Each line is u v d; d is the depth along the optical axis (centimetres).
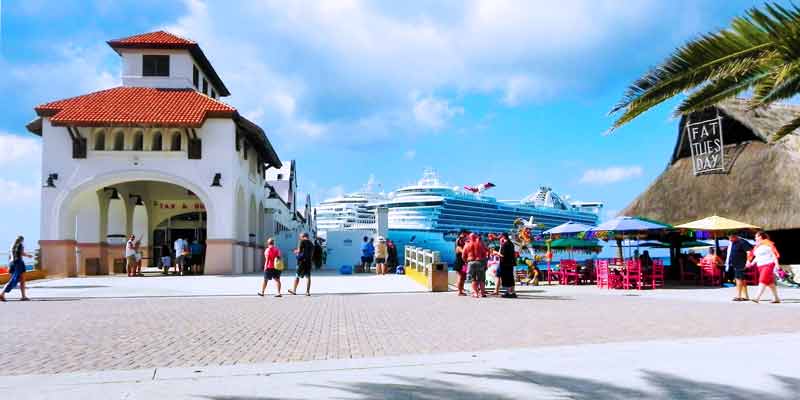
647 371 636
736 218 2605
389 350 809
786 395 535
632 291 2009
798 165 2547
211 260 2848
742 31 845
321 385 587
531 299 1670
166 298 1725
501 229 8531
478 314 1265
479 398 533
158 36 3344
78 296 1762
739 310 1312
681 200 2897
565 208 10538
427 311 1337
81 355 779
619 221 2331
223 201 2859
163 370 661
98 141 2870
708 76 891
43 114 2825
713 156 2853
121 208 3500
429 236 6912
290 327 1058
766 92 992
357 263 3878
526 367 662
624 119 946
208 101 3025
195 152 2872
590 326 1042
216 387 582
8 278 2323
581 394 543
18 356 773
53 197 2783
